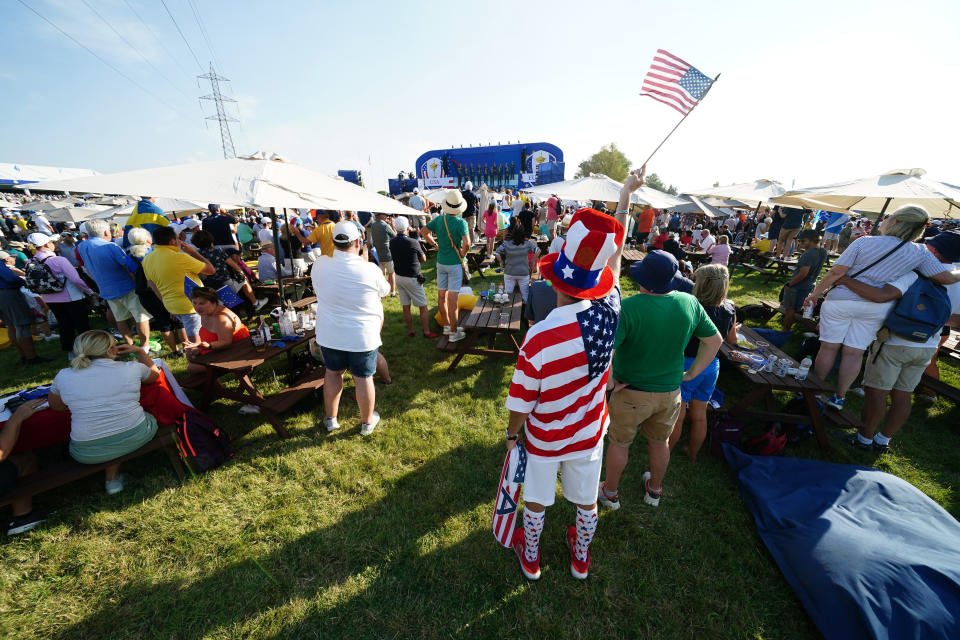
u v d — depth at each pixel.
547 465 1.69
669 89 2.23
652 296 1.90
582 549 2.00
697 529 2.42
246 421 3.43
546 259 1.57
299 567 2.15
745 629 1.89
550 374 1.46
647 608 1.98
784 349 5.10
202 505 2.56
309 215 12.41
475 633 1.85
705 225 20.17
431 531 2.37
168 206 8.70
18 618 1.87
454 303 4.69
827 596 1.83
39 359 4.84
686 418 3.50
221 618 1.90
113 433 2.46
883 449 3.17
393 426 3.38
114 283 4.45
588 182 6.76
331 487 2.71
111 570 2.13
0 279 4.39
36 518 2.37
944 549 1.93
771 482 2.64
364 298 2.85
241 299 6.00
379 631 1.85
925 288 2.73
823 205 6.36
